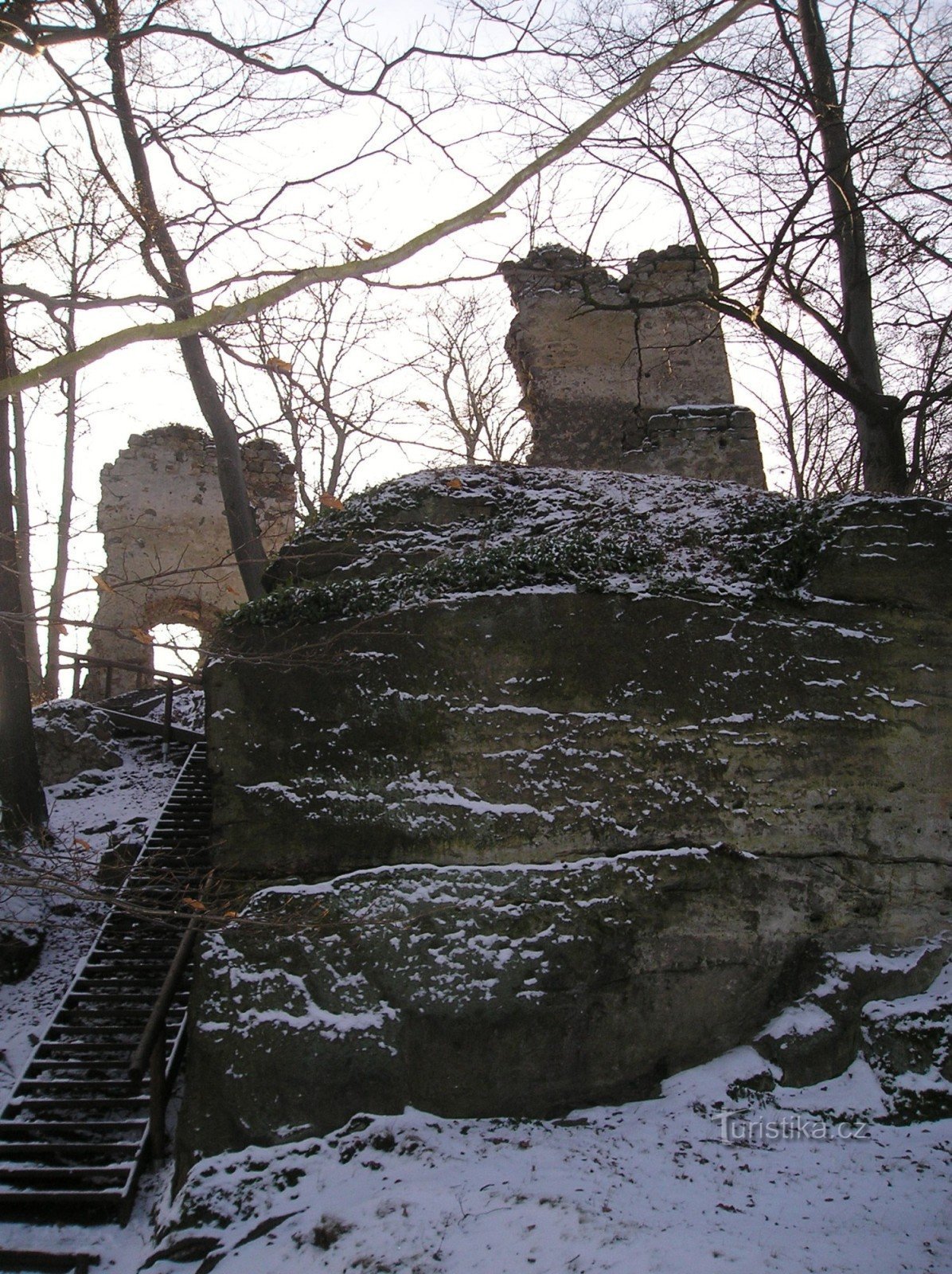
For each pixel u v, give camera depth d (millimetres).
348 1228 5621
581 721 7363
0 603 10516
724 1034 6887
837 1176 5852
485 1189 5770
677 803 7254
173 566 16828
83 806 11367
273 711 7430
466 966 6727
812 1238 5227
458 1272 5172
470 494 9008
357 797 7207
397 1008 6629
